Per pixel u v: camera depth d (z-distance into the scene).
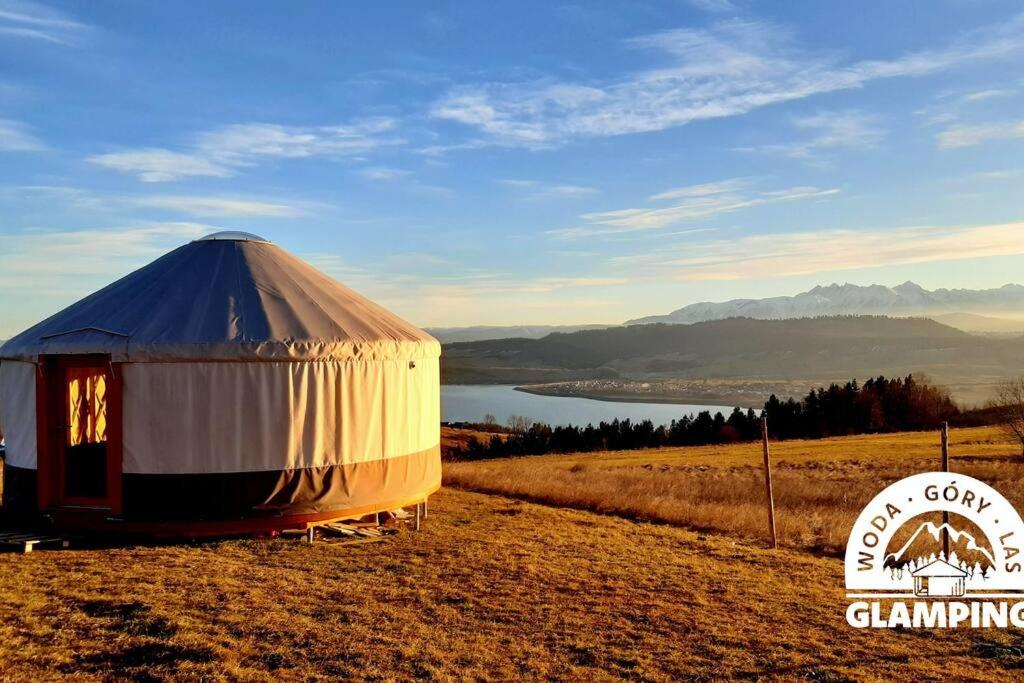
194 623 7.28
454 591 8.81
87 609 7.54
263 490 10.23
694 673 6.78
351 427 10.85
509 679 6.53
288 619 7.58
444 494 15.99
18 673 6.07
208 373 10.05
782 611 8.63
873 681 6.64
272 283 11.52
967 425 60.09
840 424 61.91
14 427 10.81
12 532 10.14
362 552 10.30
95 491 11.21
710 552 11.54
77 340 10.12
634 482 21.91
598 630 7.79
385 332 11.58
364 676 6.42
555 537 11.94
